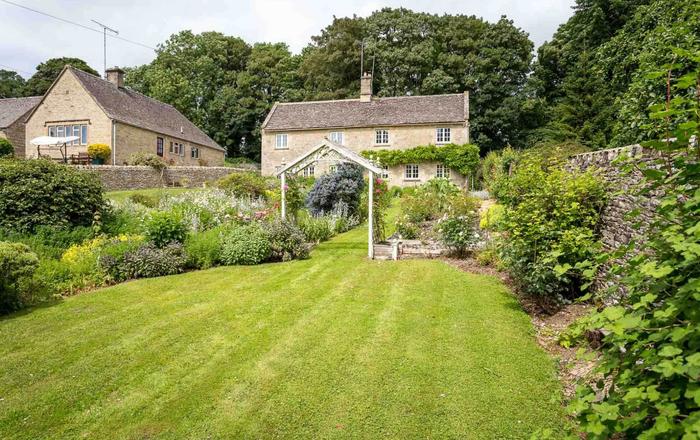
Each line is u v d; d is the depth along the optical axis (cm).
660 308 225
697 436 158
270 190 2147
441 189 1833
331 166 1795
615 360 241
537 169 765
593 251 584
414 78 4312
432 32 4303
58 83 2858
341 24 4388
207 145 3922
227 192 1900
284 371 488
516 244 670
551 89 4059
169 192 2147
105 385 467
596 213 666
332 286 823
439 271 895
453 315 641
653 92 830
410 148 3022
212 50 5072
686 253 205
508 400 416
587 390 242
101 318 670
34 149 2936
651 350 209
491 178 2358
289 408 416
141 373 492
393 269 940
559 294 662
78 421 404
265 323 636
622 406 223
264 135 3300
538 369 474
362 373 477
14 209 1036
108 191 2267
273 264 1029
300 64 4956
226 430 386
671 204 251
